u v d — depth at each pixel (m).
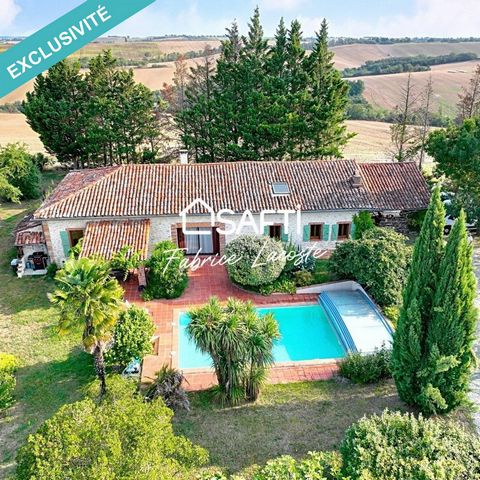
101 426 10.64
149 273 26.77
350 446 12.65
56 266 28.55
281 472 12.49
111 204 28.39
